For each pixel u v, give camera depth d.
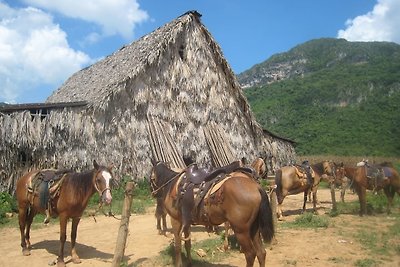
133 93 20.31
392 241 9.99
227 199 6.72
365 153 45.88
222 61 23.52
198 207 7.27
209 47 23.52
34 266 9.10
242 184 6.71
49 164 17.25
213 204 6.97
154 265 8.66
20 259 9.69
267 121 70.00
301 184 14.02
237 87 23.84
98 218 15.02
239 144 23.52
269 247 9.55
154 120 20.88
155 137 20.50
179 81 22.05
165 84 21.59
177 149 20.80
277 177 13.92
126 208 8.60
